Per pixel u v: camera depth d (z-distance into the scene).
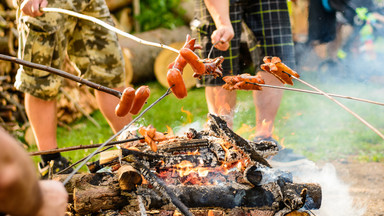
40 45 3.24
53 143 3.34
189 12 10.98
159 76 8.59
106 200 2.28
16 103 6.09
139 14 10.70
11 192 1.12
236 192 2.33
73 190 2.35
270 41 3.83
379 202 3.26
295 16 6.93
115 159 2.43
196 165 2.43
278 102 3.74
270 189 2.34
